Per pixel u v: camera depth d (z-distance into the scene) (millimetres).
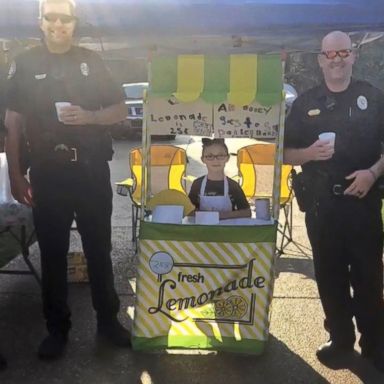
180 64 3490
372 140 3184
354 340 3598
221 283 3535
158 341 3613
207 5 3477
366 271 3316
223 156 3889
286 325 4145
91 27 3504
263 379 3434
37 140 3469
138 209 5855
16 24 3518
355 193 3160
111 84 3520
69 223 3623
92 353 3727
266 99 3391
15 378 3467
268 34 3641
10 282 4977
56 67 3404
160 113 3639
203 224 3527
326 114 3207
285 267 5363
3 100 3551
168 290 3564
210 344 3586
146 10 3496
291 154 3357
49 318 3732
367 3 3467
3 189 4418
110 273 3793
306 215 3396
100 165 3584
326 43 3105
